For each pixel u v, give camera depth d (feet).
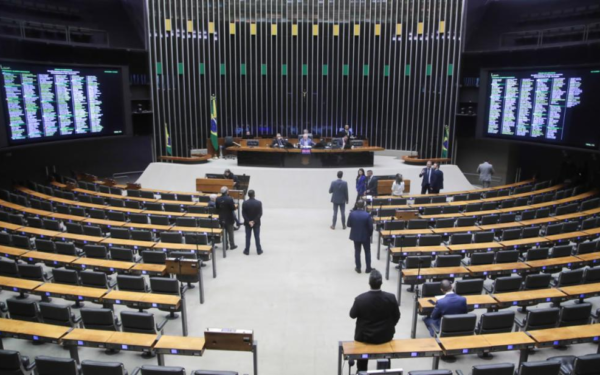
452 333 20.26
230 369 21.09
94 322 21.43
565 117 50.21
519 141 56.08
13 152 55.31
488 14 65.16
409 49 70.90
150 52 67.00
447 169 61.21
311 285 30.32
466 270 26.32
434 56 69.46
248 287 29.99
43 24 53.47
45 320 21.90
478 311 27.27
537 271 27.73
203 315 26.16
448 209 41.65
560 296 22.95
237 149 57.00
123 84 59.77
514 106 56.18
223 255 35.63
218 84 71.92
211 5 69.56
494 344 18.37
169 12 67.41
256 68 72.59
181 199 47.34
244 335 18.42
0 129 45.96
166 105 69.46
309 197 54.03
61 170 62.39
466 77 67.56
